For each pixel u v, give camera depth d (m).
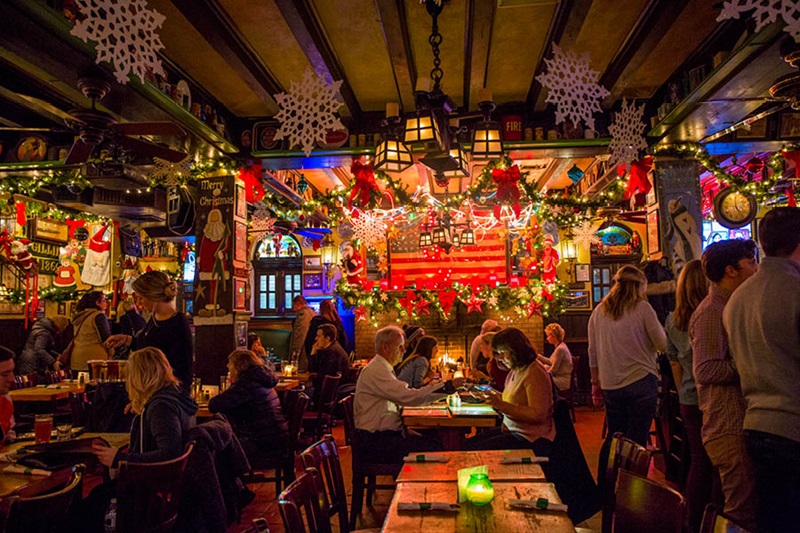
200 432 2.98
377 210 9.59
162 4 4.57
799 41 3.48
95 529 2.76
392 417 4.22
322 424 6.55
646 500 1.80
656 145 6.70
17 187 7.27
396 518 1.93
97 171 5.81
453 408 4.26
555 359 8.11
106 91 4.36
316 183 10.89
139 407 3.05
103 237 10.70
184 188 6.92
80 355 6.76
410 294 11.16
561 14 4.92
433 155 4.45
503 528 1.82
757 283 2.34
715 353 2.63
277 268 13.56
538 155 6.94
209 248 6.72
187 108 5.57
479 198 8.25
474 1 4.56
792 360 2.19
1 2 3.26
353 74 6.17
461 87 6.57
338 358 7.38
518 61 5.89
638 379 3.95
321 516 2.28
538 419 3.53
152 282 4.04
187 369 4.09
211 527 2.88
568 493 3.48
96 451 2.82
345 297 11.11
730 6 3.00
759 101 5.37
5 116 6.39
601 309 4.19
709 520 1.47
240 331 6.74
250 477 4.86
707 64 5.40
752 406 2.29
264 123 6.66
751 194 7.23
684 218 6.71
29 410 6.96
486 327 7.57
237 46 5.16
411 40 5.43
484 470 2.20
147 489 2.49
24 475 2.67
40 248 10.81
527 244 11.43
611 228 11.80
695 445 3.35
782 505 2.16
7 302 9.73
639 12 4.96
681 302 3.42
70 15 3.73
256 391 4.60
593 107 3.98
